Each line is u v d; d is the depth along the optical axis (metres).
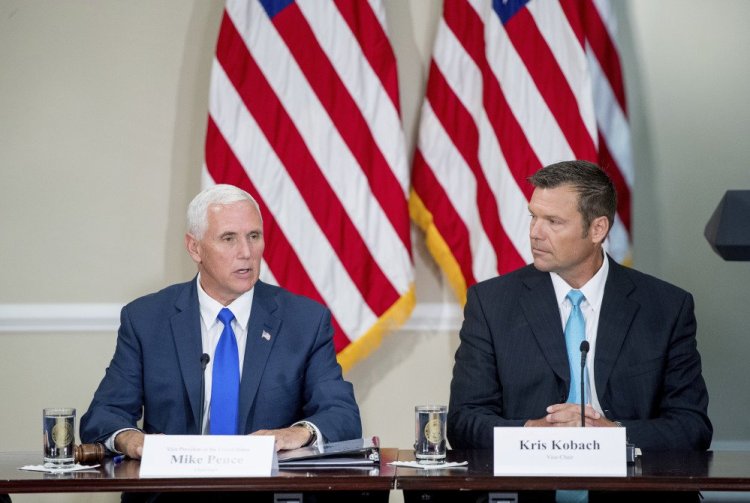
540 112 14.77
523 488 7.75
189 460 8.02
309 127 14.96
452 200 15.30
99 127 15.67
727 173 15.66
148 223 15.67
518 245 14.59
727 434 15.62
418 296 15.73
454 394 10.72
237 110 14.90
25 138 15.59
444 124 15.32
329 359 10.28
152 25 15.73
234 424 9.88
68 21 15.66
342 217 14.94
